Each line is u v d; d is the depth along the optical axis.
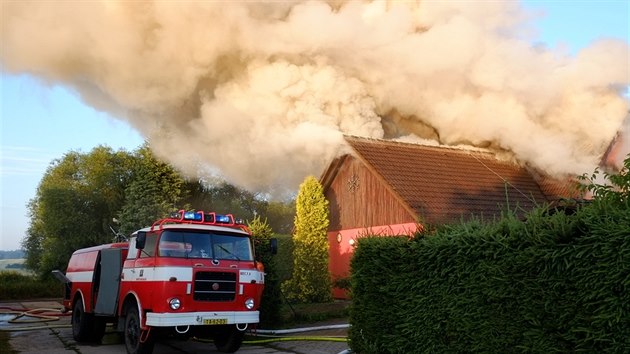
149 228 10.45
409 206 16.30
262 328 13.14
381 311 8.51
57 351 11.14
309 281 17.22
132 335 9.97
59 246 35.53
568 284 5.94
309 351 10.37
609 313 5.49
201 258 10.01
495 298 6.72
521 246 6.51
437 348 7.48
